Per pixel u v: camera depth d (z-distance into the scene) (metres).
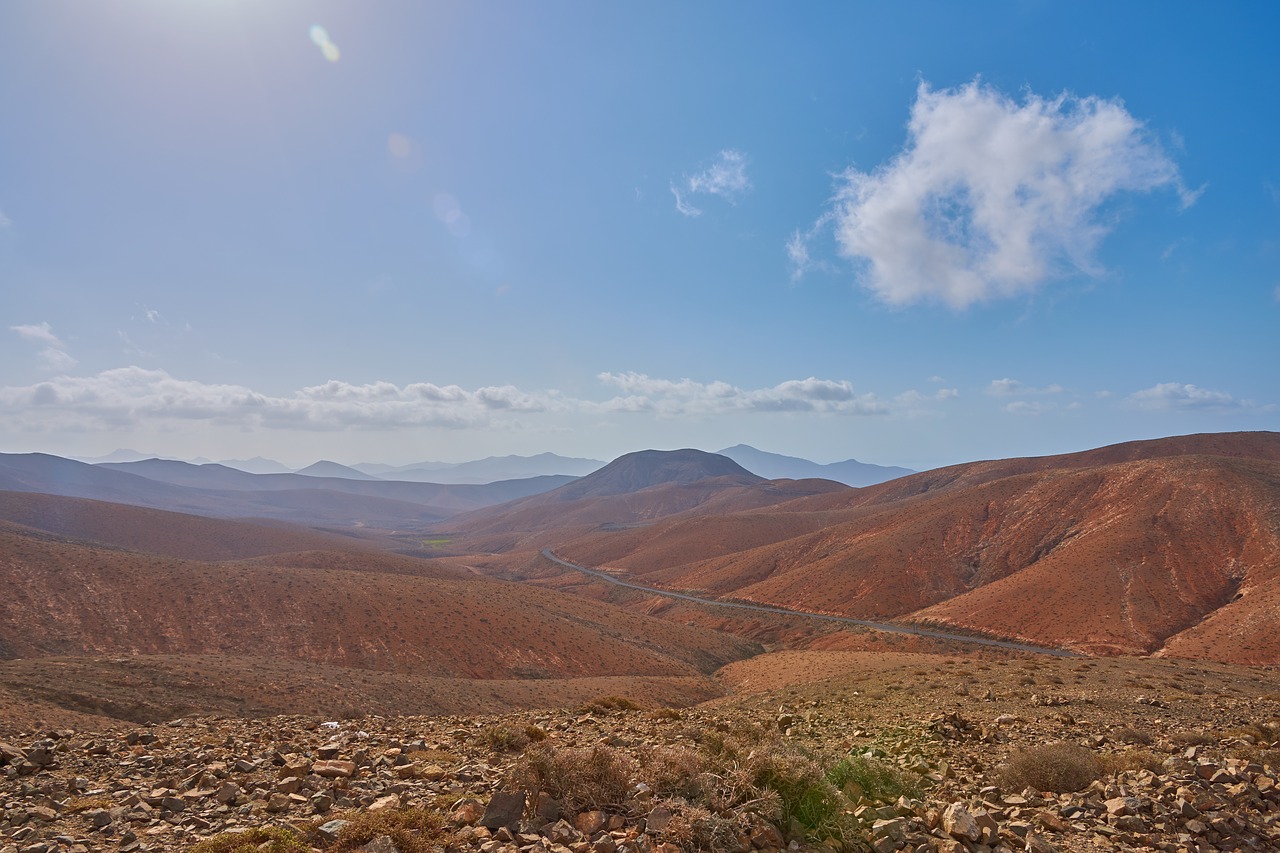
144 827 9.12
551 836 8.05
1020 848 8.93
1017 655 100.19
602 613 116.38
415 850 7.66
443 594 92.88
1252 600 99.06
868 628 127.56
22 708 24.84
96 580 74.69
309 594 82.38
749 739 13.30
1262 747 14.83
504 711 43.75
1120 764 13.35
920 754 15.48
